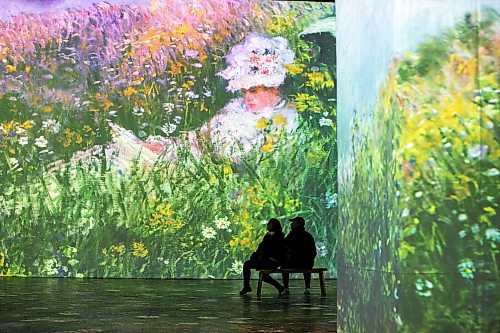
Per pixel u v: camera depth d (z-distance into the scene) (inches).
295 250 507.8
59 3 714.8
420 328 173.5
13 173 702.5
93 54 711.7
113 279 674.8
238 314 367.6
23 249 698.2
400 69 176.2
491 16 176.1
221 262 701.3
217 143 708.7
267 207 707.4
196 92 711.1
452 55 176.1
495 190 174.9
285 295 495.8
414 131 175.5
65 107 708.0
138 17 714.8
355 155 210.4
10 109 707.4
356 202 209.3
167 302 435.2
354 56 211.6
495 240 174.1
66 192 703.1
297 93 715.4
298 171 711.7
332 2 722.8
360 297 204.7
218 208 703.7
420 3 176.2
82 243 698.2
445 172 175.3
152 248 699.4
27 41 711.1
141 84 710.5
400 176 175.3
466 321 173.2
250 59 715.4
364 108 201.0
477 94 175.9
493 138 175.5
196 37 714.8
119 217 700.7
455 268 173.9
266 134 712.4
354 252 211.5
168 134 708.0
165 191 703.1
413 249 174.4
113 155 705.6
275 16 718.5
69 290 528.4
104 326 317.4
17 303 424.8
